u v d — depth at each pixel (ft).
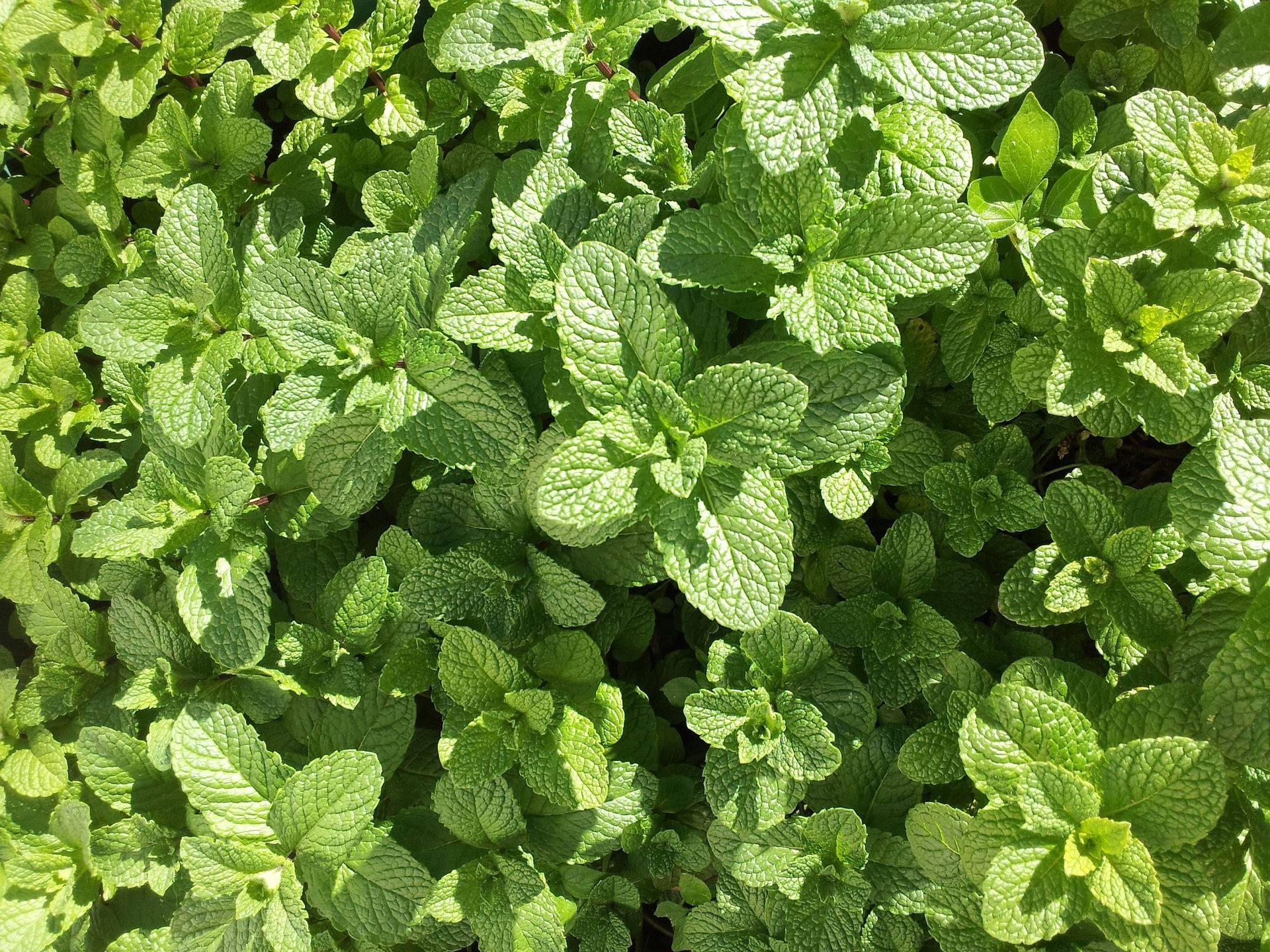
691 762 1.42
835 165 1.09
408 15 1.39
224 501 1.23
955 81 1.01
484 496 1.26
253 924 1.26
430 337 1.13
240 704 1.35
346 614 1.30
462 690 1.23
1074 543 1.15
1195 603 1.14
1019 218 1.20
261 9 1.37
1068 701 1.11
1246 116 1.22
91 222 1.58
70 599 1.44
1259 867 1.03
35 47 1.38
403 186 1.37
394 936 1.25
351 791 1.20
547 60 1.12
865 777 1.27
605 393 1.05
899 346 1.09
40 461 1.56
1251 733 0.98
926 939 1.23
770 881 1.23
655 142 1.22
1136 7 1.27
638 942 1.49
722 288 1.16
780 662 1.23
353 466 1.19
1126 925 0.99
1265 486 1.03
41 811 1.49
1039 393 1.15
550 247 1.13
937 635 1.22
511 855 1.28
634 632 1.38
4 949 1.36
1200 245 1.09
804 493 1.26
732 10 1.01
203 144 1.43
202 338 1.25
